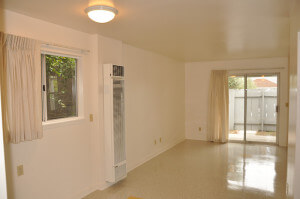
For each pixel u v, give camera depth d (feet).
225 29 10.14
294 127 5.91
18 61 7.41
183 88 22.26
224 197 10.18
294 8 6.93
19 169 7.74
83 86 10.45
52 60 9.33
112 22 8.95
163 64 18.01
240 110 21.06
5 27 7.35
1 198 3.19
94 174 11.02
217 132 21.12
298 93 5.45
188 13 7.98
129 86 13.64
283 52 16.48
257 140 20.58
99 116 10.76
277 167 13.99
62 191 9.39
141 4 7.06
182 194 10.50
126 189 11.05
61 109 9.78
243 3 7.08
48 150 8.79
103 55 11.02
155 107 16.78
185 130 22.74
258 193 10.53
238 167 14.07
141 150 14.97
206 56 18.37
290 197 6.76
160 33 10.74
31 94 7.78
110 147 10.87
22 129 7.50
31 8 7.28
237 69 20.53
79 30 10.03
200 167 14.14
